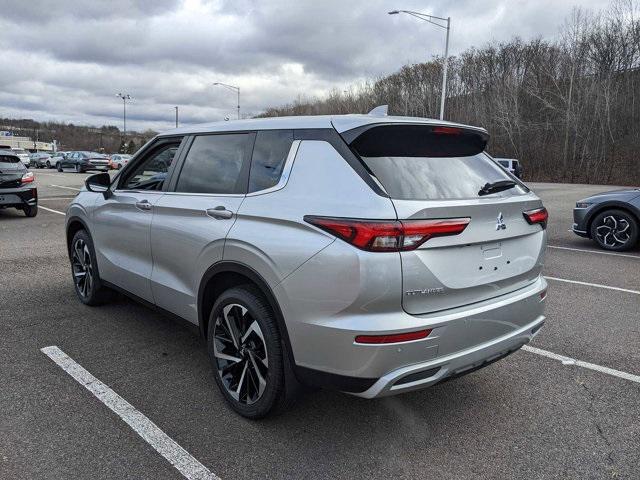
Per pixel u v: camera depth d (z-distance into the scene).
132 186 4.28
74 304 5.25
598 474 2.67
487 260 2.85
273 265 2.75
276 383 2.87
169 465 2.67
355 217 2.50
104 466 2.64
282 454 2.79
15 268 6.80
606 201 9.04
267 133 3.18
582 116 43.03
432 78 55.56
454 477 2.63
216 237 3.13
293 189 2.84
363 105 58.44
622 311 5.44
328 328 2.54
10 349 4.09
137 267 4.08
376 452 2.83
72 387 3.48
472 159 3.22
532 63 49.47
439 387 3.63
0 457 2.69
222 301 3.16
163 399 3.35
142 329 4.58
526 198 3.19
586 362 4.09
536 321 3.25
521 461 2.78
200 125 3.81
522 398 3.48
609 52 43.69
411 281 2.50
